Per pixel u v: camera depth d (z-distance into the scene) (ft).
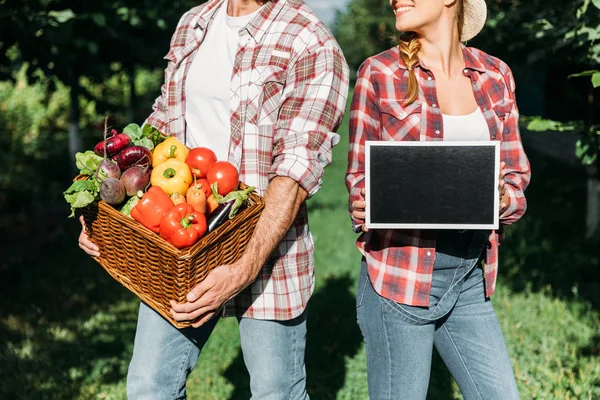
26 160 41.68
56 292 21.39
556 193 34.60
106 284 22.39
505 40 23.75
